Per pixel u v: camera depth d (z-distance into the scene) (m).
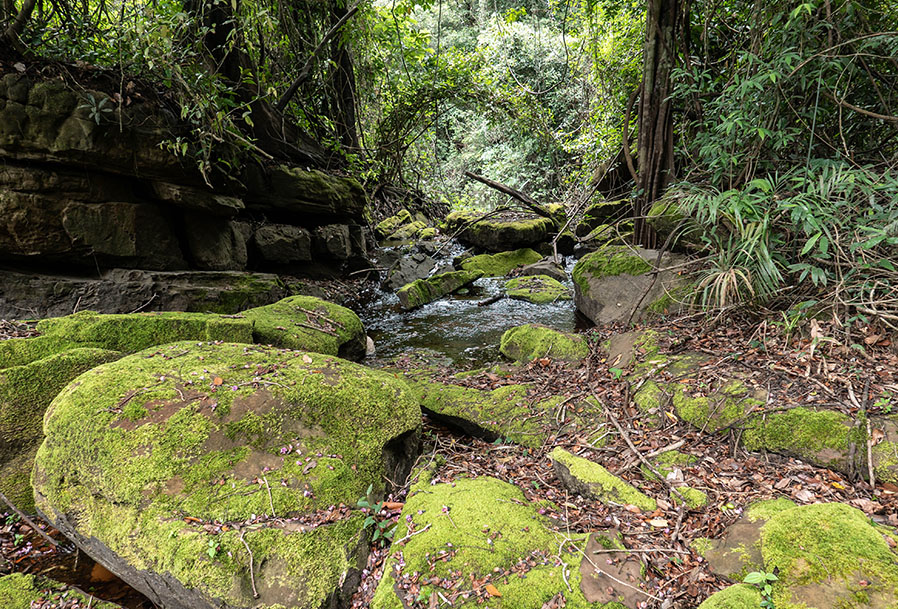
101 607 2.11
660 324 4.39
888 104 3.79
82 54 4.41
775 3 3.83
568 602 1.77
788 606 1.58
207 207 5.42
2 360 3.08
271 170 6.93
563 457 2.75
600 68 9.20
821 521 1.84
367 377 3.12
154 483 2.24
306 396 2.77
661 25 5.42
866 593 1.57
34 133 3.98
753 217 3.53
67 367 3.06
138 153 4.59
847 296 3.10
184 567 1.95
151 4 4.91
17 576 2.24
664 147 5.64
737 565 1.82
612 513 2.30
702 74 4.70
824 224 3.14
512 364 4.62
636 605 1.75
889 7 3.88
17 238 4.04
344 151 8.95
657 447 2.83
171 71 4.64
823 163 3.40
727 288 3.72
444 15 17.44
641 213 5.84
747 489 2.33
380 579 2.02
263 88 6.80
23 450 2.78
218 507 2.18
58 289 4.27
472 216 11.82
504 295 7.59
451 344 5.71
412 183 14.05
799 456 2.45
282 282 6.53
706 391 3.04
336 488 2.37
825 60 3.43
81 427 2.42
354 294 7.75
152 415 2.50
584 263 6.05
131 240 4.77
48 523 2.50
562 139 12.66
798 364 2.95
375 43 9.22
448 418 3.71
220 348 3.32
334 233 8.00
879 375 2.66
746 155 4.00
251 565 1.96
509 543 2.05
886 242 3.07
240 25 5.93
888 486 2.15
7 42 3.98
